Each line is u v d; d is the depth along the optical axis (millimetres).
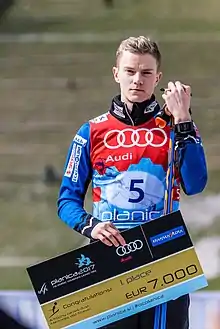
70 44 30781
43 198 22797
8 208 22172
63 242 20172
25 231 20828
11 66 29781
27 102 28000
